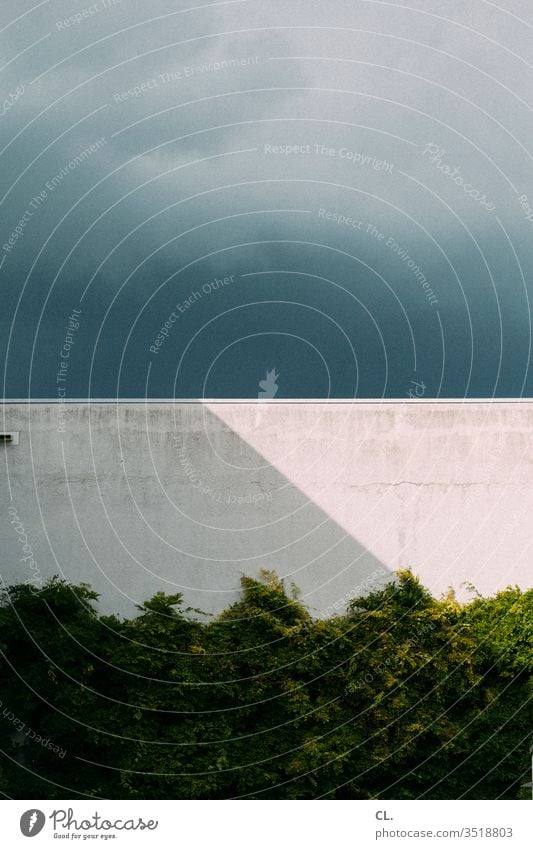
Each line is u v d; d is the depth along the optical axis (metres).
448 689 12.97
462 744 12.84
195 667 12.80
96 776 12.58
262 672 12.87
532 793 12.78
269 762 12.69
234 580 13.51
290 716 12.82
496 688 13.04
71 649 12.55
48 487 13.56
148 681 12.72
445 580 13.70
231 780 12.62
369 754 12.77
